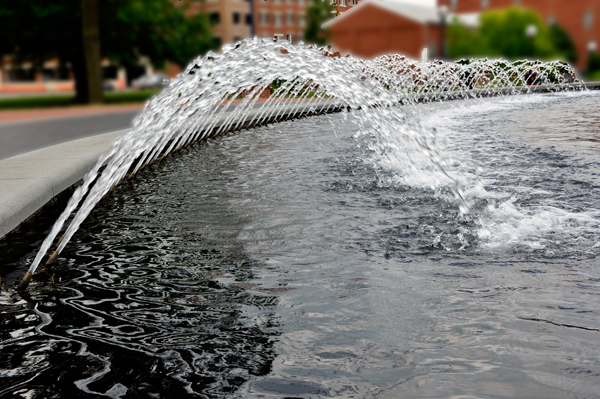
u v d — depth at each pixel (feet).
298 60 22.06
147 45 111.96
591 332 7.61
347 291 9.28
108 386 6.62
